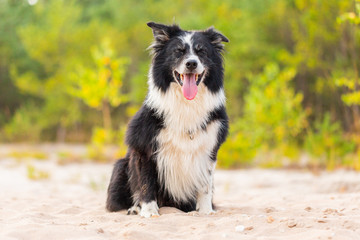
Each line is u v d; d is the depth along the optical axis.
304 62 16.53
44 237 3.79
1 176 10.86
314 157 12.26
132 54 24.28
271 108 13.77
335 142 12.05
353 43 13.37
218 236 3.77
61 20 22.67
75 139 23.77
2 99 26.45
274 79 14.66
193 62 4.83
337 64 14.76
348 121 14.23
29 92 24.09
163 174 5.02
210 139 5.03
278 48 20.67
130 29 24.36
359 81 9.97
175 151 4.96
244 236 3.75
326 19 13.87
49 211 5.52
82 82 14.99
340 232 3.71
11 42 25.53
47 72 24.67
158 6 24.64
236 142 13.34
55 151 18.34
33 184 9.74
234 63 20.06
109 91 15.16
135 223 4.41
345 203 5.71
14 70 23.06
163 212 5.05
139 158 5.03
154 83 5.12
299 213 4.80
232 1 21.00
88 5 31.02
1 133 21.95
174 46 5.12
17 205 6.00
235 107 20.41
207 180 5.13
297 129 13.89
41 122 21.86
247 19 20.53
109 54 15.07
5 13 25.88
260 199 7.01
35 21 26.30
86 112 23.52
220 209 5.54
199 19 20.08
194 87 4.86
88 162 14.34
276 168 12.98
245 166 13.61
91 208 5.97
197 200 5.21
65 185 9.68
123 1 24.97
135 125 5.04
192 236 3.87
